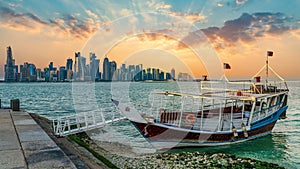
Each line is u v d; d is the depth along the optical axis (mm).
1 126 11656
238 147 18031
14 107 18188
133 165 12812
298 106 50000
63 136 14555
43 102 60812
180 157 14414
